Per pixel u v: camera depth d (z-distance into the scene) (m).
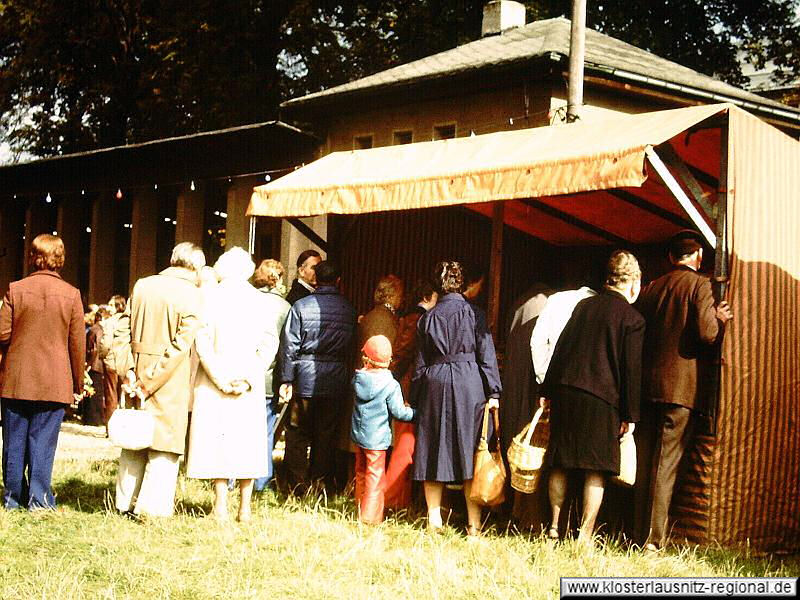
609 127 7.87
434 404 7.34
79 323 7.80
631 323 6.82
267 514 7.73
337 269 8.95
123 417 7.11
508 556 6.43
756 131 7.32
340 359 8.82
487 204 10.20
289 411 9.77
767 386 7.23
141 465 7.54
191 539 6.76
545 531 7.30
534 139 8.38
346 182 8.96
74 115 30.27
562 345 7.03
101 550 6.42
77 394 7.89
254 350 7.41
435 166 8.59
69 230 24.61
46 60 29.17
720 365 6.91
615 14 23.56
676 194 6.80
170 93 26.66
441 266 7.58
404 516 7.93
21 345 7.58
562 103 13.90
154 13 27.97
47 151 31.16
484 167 7.88
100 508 7.79
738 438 7.02
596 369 6.80
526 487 7.07
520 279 10.67
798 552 7.32
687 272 7.02
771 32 25.69
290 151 17.80
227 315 7.37
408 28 24.03
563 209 10.04
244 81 25.50
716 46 25.41
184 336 7.28
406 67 16.47
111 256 23.28
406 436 8.16
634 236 10.16
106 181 22.41
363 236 11.38
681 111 7.40
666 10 24.67
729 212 7.00
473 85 14.69
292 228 17.44
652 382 6.93
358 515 7.69
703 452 6.95
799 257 7.74
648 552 6.65
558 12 22.84
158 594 5.48
